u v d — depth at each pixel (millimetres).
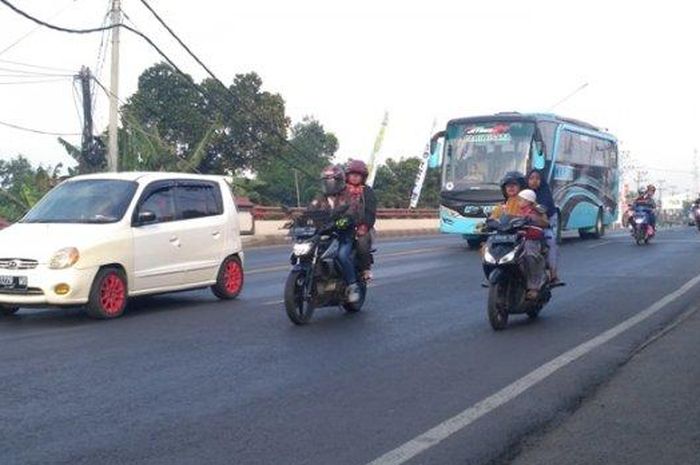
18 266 11727
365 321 11797
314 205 11984
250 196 34750
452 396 7734
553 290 15055
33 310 13070
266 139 42375
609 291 14922
